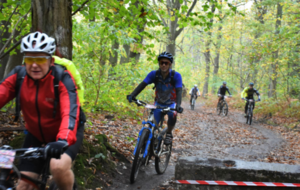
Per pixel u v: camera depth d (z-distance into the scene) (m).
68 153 1.92
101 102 7.07
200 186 3.71
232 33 23.09
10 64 5.93
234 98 22.81
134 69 6.98
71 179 1.93
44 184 1.91
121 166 4.55
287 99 14.55
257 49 14.58
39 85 1.96
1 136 3.93
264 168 3.73
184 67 32.22
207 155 6.58
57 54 3.24
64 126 1.79
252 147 7.86
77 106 1.95
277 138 9.39
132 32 5.54
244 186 3.66
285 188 3.62
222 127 10.95
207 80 31.09
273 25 20.12
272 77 17.31
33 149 1.60
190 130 9.57
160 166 4.79
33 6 3.32
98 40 6.12
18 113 2.04
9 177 1.59
